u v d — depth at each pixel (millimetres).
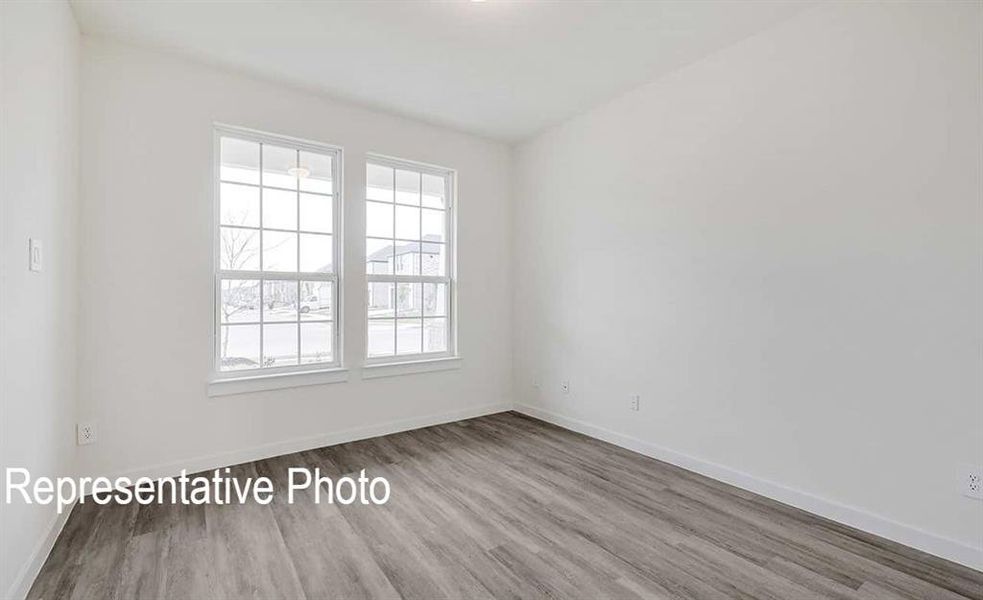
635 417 3266
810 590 1726
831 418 2275
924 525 1989
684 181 2939
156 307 2691
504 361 4367
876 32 2113
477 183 4160
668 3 2277
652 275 3146
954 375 1916
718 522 2242
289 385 3150
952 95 1910
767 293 2527
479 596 1688
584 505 2420
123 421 2594
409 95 3303
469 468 2932
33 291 1755
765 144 2525
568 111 3604
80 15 2334
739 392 2658
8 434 1518
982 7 1839
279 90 3117
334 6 2291
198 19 2385
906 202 2035
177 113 2762
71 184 2311
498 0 2252
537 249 4117
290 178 3260
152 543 2020
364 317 3516
